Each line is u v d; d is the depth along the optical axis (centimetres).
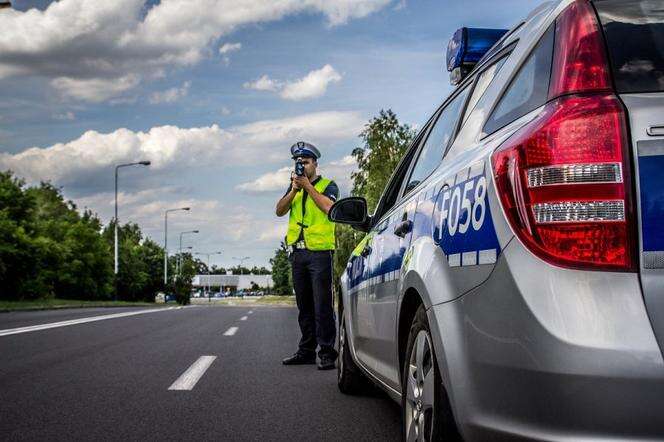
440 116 392
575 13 221
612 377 180
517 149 208
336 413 485
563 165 194
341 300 586
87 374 648
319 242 741
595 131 194
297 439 407
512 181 208
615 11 217
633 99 198
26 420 446
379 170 4034
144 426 434
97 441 392
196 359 776
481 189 233
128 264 8631
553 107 206
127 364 723
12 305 2855
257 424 446
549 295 191
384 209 480
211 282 19412
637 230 188
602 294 186
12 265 3988
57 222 5919
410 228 336
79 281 5822
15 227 4006
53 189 7281
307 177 755
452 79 416
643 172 191
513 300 201
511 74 263
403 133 4097
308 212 753
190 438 405
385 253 395
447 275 256
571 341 184
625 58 206
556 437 188
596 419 182
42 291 4372
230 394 557
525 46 259
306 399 539
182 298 9119
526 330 195
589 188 191
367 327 449
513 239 205
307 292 758
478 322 222
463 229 246
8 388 568
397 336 340
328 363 711
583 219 191
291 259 754
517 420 201
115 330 1218
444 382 250
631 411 180
